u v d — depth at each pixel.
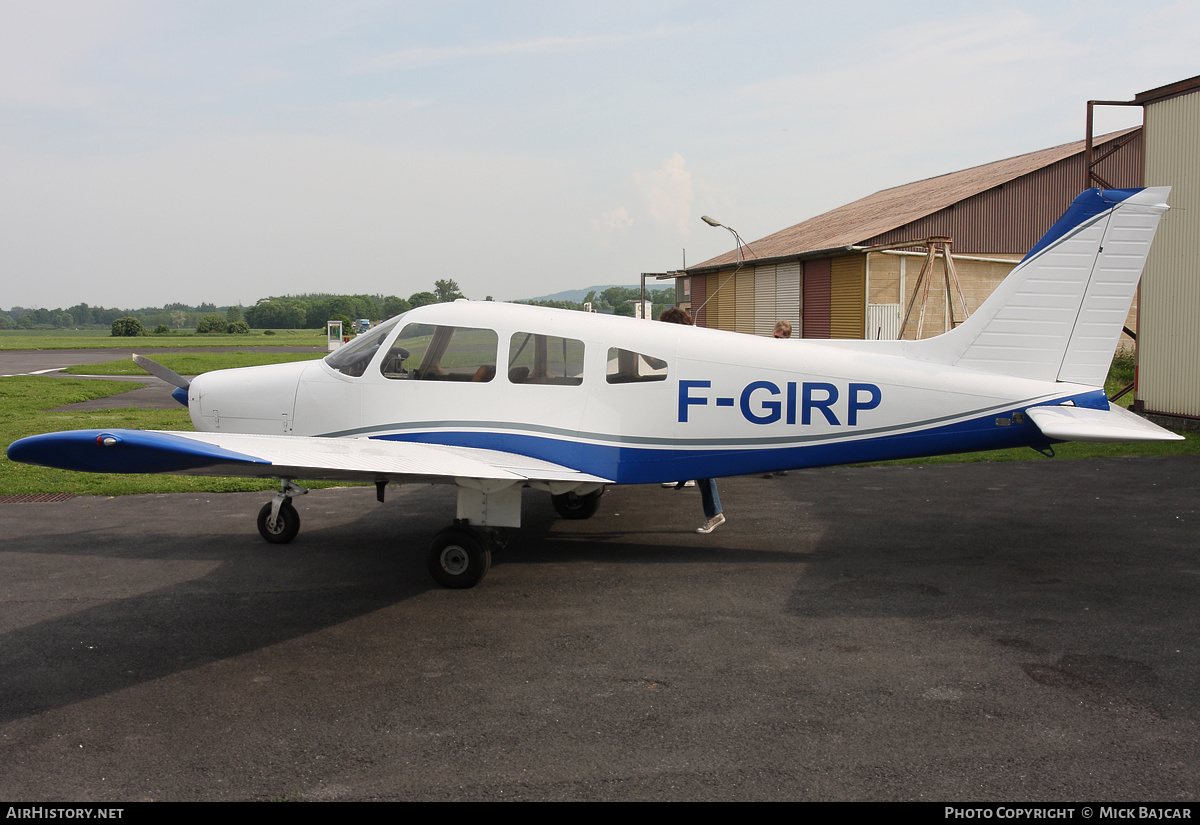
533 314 5.42
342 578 5.10
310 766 2.85
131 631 4.17
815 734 3.04
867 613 4.36
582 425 5.28
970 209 19.31
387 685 3.52
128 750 2.96
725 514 6.88
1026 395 5.32
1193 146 10.11
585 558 5.54
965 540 5.87
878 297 18.88
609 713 3.23
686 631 4.12
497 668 3.69
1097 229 5.37
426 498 7.60
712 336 5.38
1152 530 6.06
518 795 2.65
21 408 13.85
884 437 5.30
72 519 6.72
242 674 3.64
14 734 3.09
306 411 5.73
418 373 5.48
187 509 7.13
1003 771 2.77
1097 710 3.20
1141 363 11.07
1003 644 3.89
